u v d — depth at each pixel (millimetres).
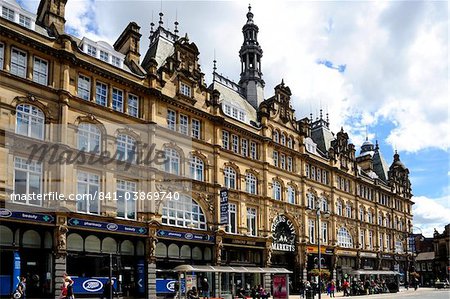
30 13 29078
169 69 36594
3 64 26391
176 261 34531
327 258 53656
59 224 26828
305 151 51656
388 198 73938
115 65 33312
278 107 48875
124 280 30953
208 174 38188
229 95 47844
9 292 25000
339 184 59000
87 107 30188
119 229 30188
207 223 37312
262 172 44312
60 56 28969
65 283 22828
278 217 45531
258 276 42000
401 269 74000
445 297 44062
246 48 53500
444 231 99562
